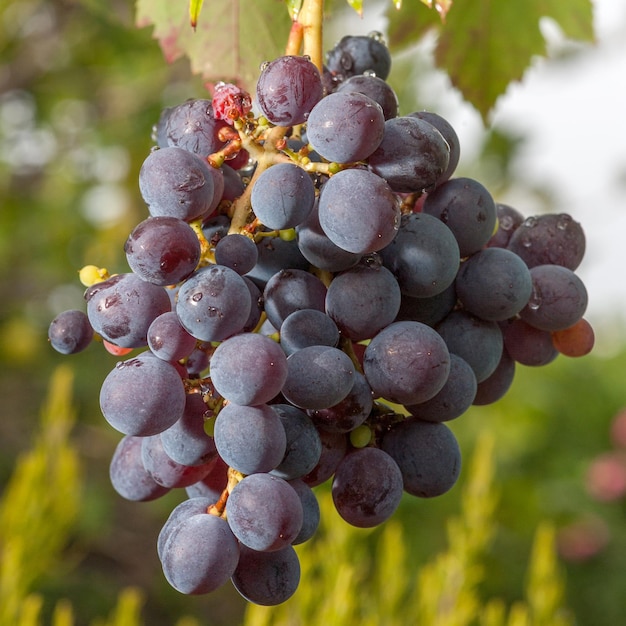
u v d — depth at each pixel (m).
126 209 1.10
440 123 0.38
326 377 0.35
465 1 0.53
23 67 1.00
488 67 0.54
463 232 0.38
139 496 0.39
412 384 0.36
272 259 0.37
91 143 1.08
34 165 1.17
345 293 0.36
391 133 0.36
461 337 0.38
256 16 0.47
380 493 0.37
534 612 0.64
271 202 0.35
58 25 0.94
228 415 0.35
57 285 1.21
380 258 0.37
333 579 0.62
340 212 0.34
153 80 0.95
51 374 1.19
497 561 1.03
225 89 0.36
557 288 0.39
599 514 1.17
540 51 0.54
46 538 0.65
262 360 0.34
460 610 0.60
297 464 0.36
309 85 0.35
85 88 1.06
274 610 0.60
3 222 1.19
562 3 0.54
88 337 0.38
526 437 1.18
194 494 0.38
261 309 0.37
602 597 1.11
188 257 0.35
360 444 0.37
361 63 0.41
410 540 0.98
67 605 0.65
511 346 0.40
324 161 0.37
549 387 1.30
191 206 0.35
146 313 0.35
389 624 0.62
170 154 0.35
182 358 0.36
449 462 0.38
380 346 0.36
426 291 0.37
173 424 0.36
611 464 1.20
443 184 0.38
